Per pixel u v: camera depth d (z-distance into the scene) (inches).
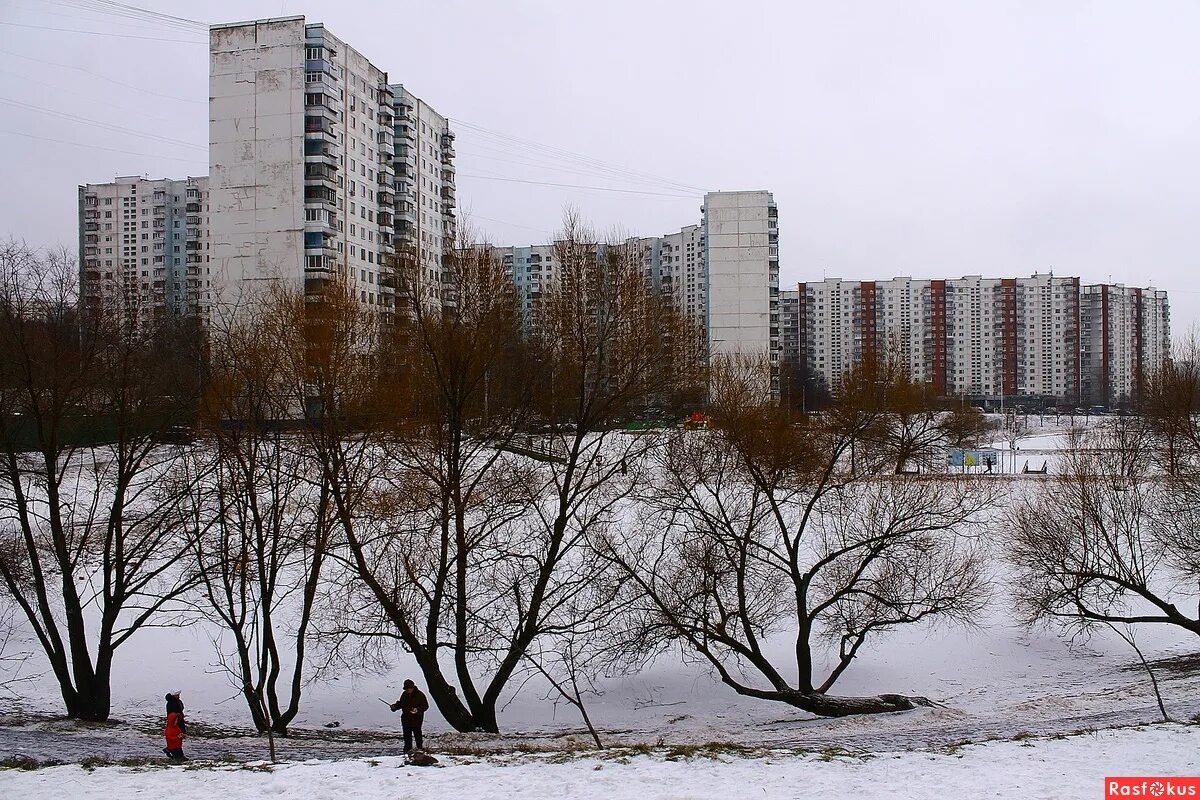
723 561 1060.5
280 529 977.5
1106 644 1222.3
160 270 4795.8
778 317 3659.0
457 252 943.0
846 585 1058.7
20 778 560.7
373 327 976.9
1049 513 1218.0
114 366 898.1
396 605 895.1
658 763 581.0
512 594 1010.1
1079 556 1194.6
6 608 1289.4
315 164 2787.9
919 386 1931.6
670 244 5398.6
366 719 992.9
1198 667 1052.5
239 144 2810.0
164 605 1309.1
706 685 1131.9
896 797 482.6
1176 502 1237.1
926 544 1067.3
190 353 1001.5
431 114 3649.1
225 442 826.2
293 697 877.8
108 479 989.8
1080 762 549.6
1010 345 6614.2
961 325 6668.3
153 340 1042.1
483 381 937.5
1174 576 1385.3
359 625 1091.3
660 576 1008.9
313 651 1179.9
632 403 984.3
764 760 585.0
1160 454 1595.7
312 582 865.5
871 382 1535.4
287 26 2778.1
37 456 1083.3
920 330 6683.1
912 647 1234.6
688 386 999.0
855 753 616.7
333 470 892.6
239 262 2807.6
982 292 6648.6
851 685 1109.1
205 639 1217.4
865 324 6702.8
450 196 3806.6
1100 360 6628.9
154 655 1165.7
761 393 1400.1
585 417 928.9
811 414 1654.8
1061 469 1660.9
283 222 2783.0
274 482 845.2
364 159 3120.1
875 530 1059.9
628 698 1095.0
